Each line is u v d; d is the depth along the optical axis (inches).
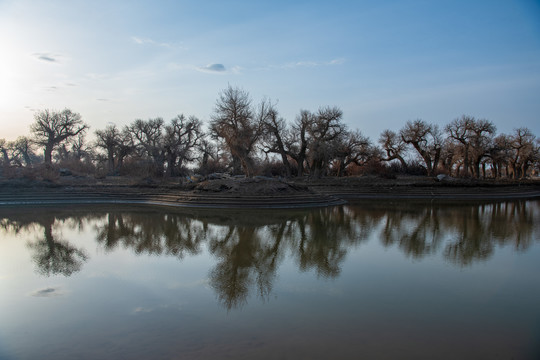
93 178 1867.6
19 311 331.9
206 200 1246.9
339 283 412.5
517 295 374.9
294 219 943.7
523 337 279.9
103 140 2511.1
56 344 269.1
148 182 1721.2
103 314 324.5
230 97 1457.9
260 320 309.0
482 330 291.7
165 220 918.4
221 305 344.8
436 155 2508.6
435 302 353.4
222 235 714.8
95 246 614.9
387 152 2687.0
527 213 1142.3
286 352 254.2
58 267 482.3
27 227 816.3
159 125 2755.9
